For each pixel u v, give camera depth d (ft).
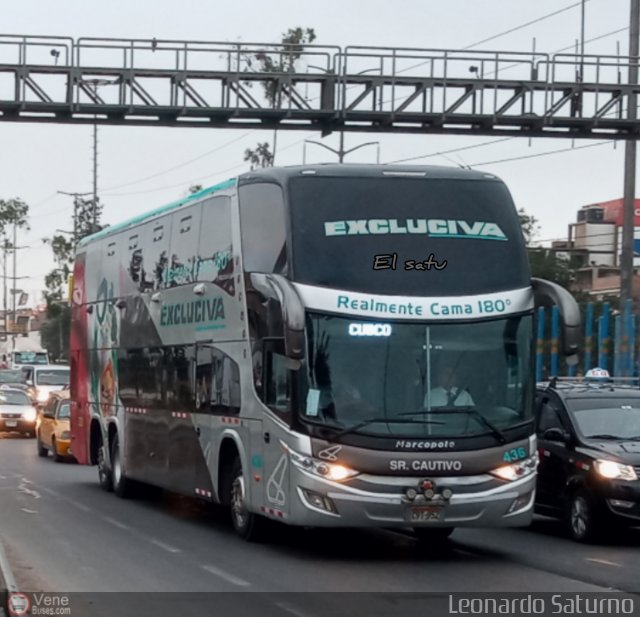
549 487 50.93
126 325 65.31
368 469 40.55
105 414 69.77
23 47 94.12
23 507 61.77
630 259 98.68
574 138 101.45
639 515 46.50
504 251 43.47
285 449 41.63
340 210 42.70
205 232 51.88
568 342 42.37
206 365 51.24
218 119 97.81
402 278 42.06
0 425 134.00
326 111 97.04
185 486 54.29
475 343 42.06
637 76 101.91
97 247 73.36
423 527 43.24
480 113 99.55
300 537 50.01
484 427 41.45
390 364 41.32
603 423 50.67
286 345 39.88
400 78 98.99
